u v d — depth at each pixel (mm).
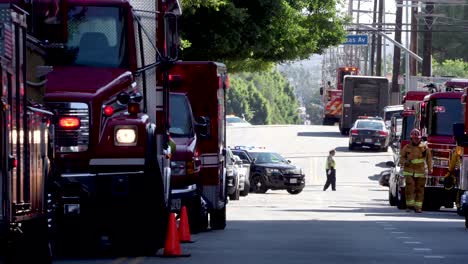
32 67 34406
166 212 41406
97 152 38125
